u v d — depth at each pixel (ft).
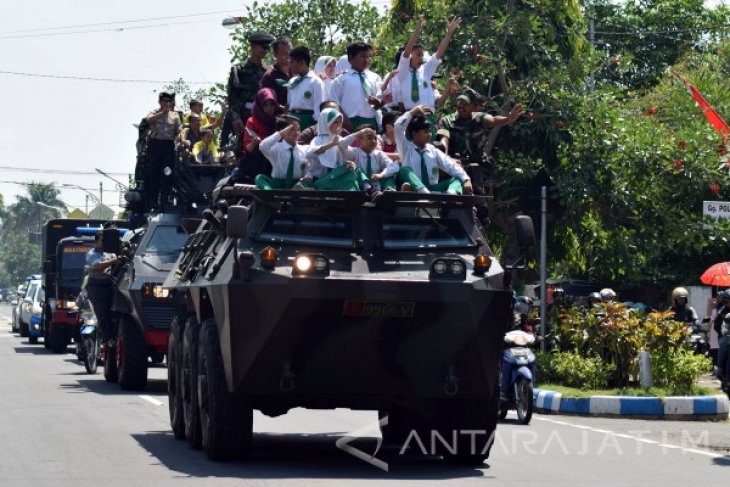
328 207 116.88
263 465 117.39
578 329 204.95
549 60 264.31
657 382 196.65
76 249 331.16
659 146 261.03
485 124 143.95
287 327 110.42
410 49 141.90
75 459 119.55
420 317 111.24
